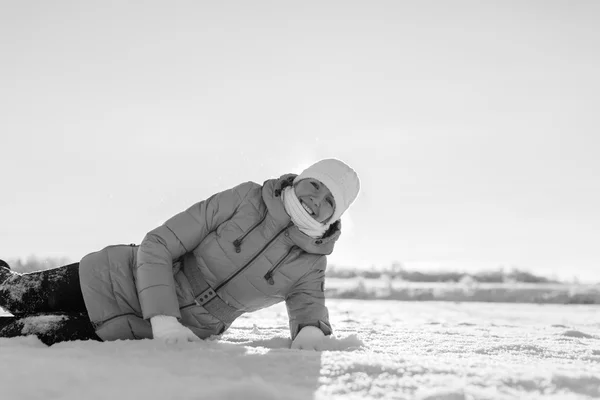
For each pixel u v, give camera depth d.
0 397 1.81
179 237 3.39
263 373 2.33
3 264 3.79
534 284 24.72
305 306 3.62
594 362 3.10
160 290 3.20
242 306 3.59
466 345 3.84
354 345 3.45
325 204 3.41
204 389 1.94
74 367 2.19
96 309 3.33
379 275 26.11
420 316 8.73
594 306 14.50
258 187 3.58
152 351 2.73
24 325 3.26
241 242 3.46
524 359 3.11
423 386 2.15
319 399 1.91
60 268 3.56
